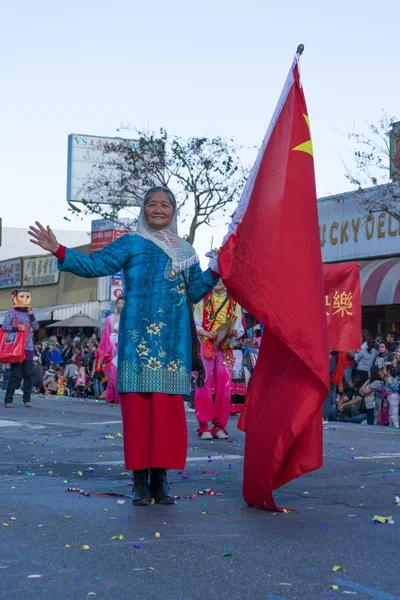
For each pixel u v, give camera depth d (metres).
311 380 5.16
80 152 43.94
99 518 5.00
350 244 26.66
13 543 4.36
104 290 36.66
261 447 5.23
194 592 3.49
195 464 7.52
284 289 5.22
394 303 22.52
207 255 7.47
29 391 14.99
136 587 3.56
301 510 5.25
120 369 5.62
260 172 5.46
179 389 5.62
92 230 36.16
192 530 4.65
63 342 30.80
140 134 34.50
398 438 10.30
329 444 9.42
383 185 24.45
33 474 6.91
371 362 17.00
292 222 5.34
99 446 9.03
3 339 14.69
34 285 43.00
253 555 4.08
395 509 5.30
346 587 3.55
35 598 3.42
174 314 5.72
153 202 5.79
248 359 11.60
